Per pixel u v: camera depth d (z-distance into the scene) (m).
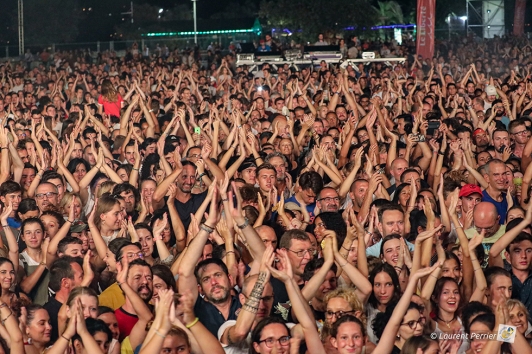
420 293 8.31
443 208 9.77
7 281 8.21
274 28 52.25
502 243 8.86
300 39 50.94
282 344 6.86
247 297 7.43
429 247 8.62
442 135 15.01
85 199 12.52
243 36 59.12
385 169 14.01
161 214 11.00
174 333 6.77
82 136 15.58
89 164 14.55
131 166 13.61
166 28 69.94
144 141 14.60
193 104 22.66
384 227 9.82
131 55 42.81
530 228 9.73
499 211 11.97
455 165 13.43
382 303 7.94
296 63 28.52
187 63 40.41
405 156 14.13
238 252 9.05
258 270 8.02
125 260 7.66
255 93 22.72
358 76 28.83
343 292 7.35
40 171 12.38
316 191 11.52
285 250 7.87
